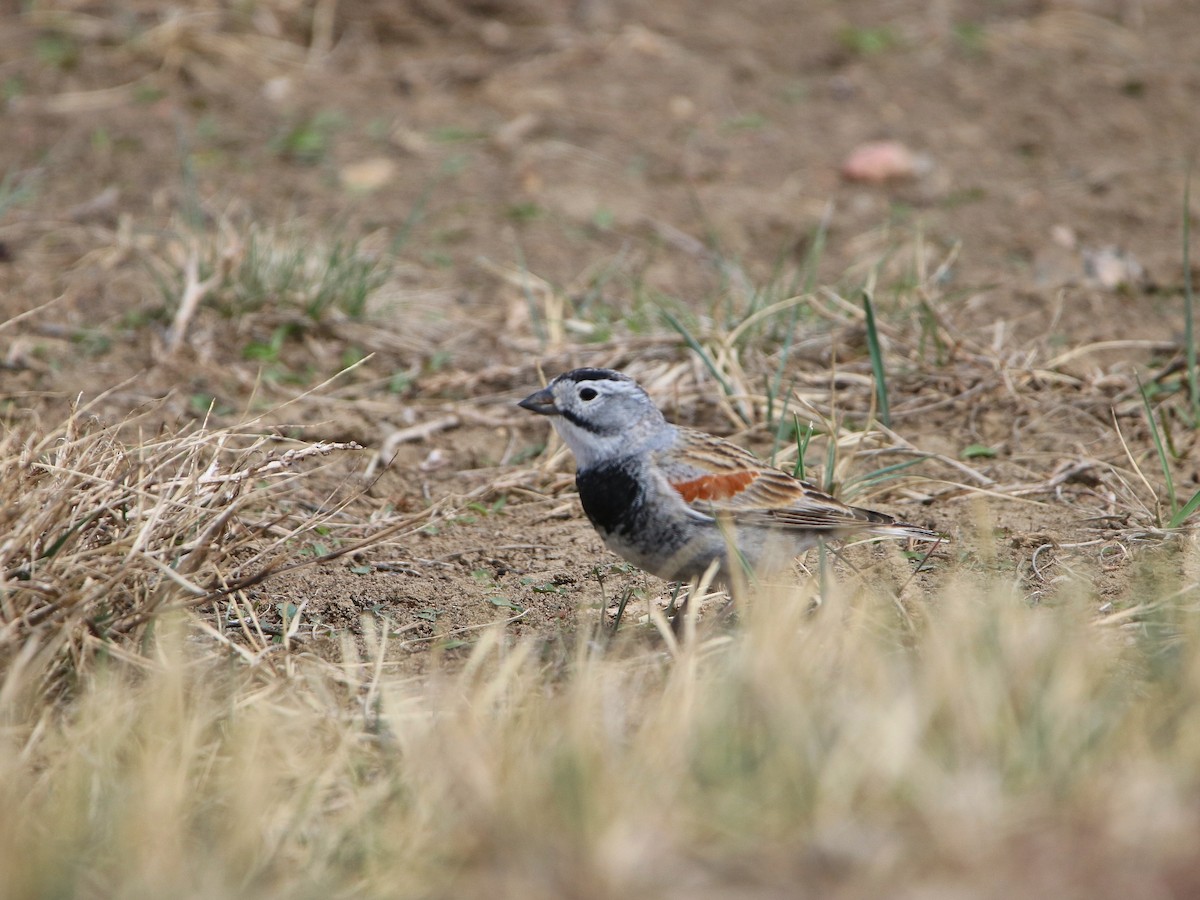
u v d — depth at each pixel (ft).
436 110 64.95
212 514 30.30
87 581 27.17
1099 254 52.19
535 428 42.50
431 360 45.96
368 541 30.60
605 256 53.67
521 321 48.49
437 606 32.40
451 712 25.35
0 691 25.31
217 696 26.86
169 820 21.45
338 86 66.59
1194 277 50.88
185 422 41.19
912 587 31.73
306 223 55.01
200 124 62.64
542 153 61.77
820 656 25.44
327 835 22.12
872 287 47.06
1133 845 19.45
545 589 33.27
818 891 19.08
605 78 68.28
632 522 31.01
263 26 69.97
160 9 70.03
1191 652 24.47
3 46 67.51
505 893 19.74
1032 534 34.65
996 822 19.94
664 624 27.81
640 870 19.52
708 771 21.43
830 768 20.83
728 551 30.35
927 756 21.39
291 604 32.19
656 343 45.50
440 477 39.93
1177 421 40.75
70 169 58.90
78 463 28.35
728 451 31.60
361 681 28.30
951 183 59.67
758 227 56.03
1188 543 33.04
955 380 43.57
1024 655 23.88
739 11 75.25
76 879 20.51
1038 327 47.50
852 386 43.80
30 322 47.06
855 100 67.05
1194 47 71.56
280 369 45.09
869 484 37.63
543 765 21.88
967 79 68.64
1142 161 61.05
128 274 50.49
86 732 23.89
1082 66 69.62
